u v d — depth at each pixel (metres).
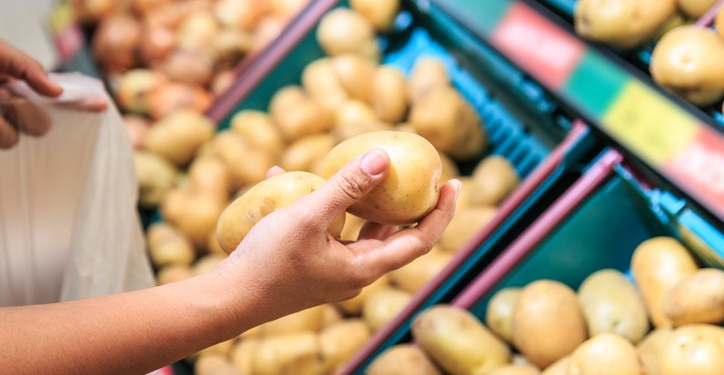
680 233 1.00
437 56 1.45
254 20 1.71
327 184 0.77
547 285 1.05
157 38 1.70
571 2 1.15
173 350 0.78
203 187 1.41
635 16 1.03
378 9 1.48
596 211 1.07
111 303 0.78
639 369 0.95
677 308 0.94
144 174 1.45
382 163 0.76
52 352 0.75
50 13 2.00
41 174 0.98
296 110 1.42
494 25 1.20
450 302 1.13
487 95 1.35
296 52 1.51
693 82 0.96
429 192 0.80
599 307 1.04
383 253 0.81
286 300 0.80
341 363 1.18
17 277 1.00
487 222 1.16
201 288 0.79
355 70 1.45
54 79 1.01
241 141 1.44
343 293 0.81
